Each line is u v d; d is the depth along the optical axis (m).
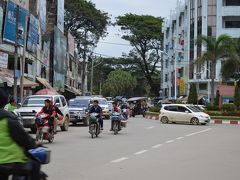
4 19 34.16
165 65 96.81
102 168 12.90
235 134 27.53
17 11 30.42
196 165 13.83
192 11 75.69
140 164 13.82
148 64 97.56
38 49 47.62
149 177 11.48
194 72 72.12
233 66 51.81
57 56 58.34
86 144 19.95
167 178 11.38
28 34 40.91
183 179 11.30
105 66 115.44
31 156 6.18
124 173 12.04
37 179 6.15
